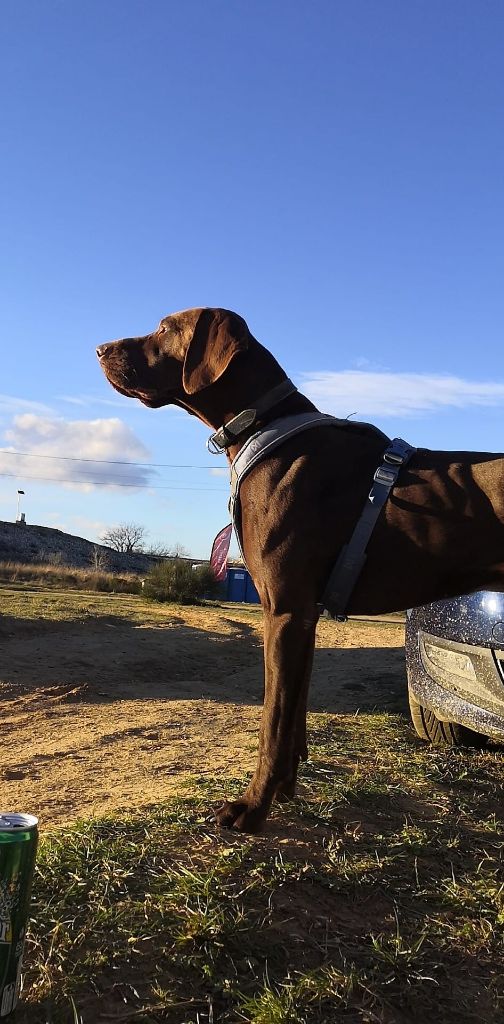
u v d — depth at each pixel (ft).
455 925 3.41
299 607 3.71
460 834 4.30
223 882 3.30
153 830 3.72
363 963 3.02
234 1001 2.68
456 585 3.74
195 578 32.14
